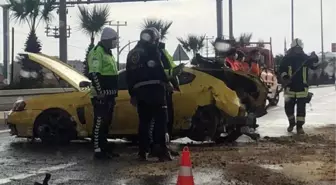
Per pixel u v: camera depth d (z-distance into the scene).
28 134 9.78
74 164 7.67
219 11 28.05
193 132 9.36
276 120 14.94
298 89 11.34
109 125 8.47
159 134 7.82
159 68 7.77
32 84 28.25
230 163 7.36
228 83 10.09
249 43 26.78
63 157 8.31
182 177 5.28
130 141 10.41
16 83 28.14
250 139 10.27
